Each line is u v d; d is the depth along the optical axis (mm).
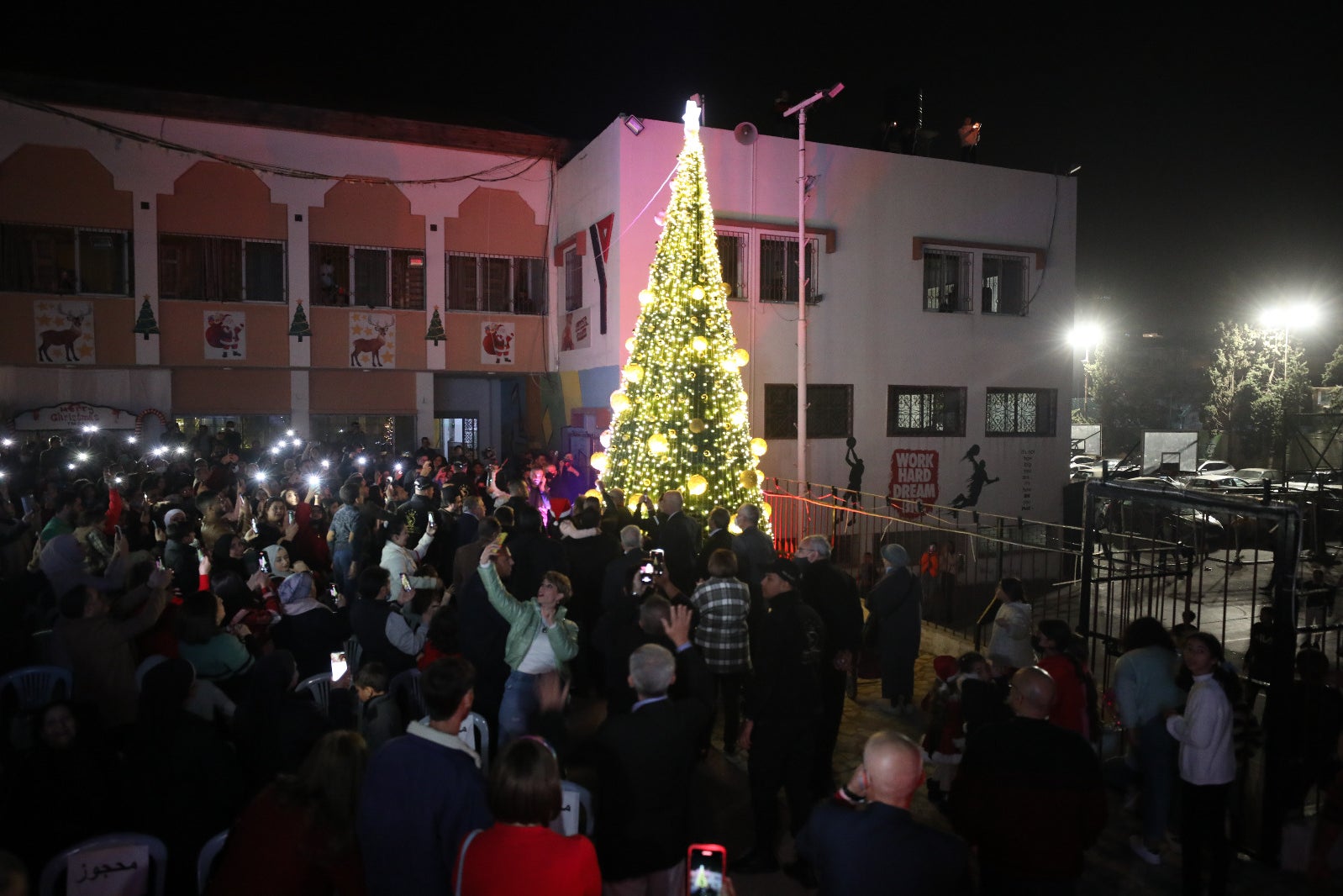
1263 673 6527
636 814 3906
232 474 12594
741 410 12969
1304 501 19984
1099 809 3674
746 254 17250
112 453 16062
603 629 6211
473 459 17656
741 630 6547
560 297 19938
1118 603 15672
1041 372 20312
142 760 4059
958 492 19391
